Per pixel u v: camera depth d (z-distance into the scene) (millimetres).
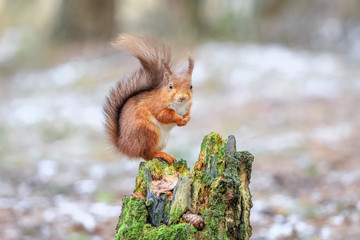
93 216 8875
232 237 4598
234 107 17547
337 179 10398
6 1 34500
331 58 24734
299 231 8000
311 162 11602
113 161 12609
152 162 4887
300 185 10320
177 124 5066
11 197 9977
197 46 27609
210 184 4613
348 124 14656
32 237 8055
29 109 18297
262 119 15797
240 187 4762
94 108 18156
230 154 4781
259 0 29969
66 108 18375
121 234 4562
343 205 8969
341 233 7840
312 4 28828
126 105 5156
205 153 4766
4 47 29875
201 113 17125
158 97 5035
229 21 30172
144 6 33031
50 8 32469
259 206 9125
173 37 29531
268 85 20406
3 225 8523
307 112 16234
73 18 31516
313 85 19969
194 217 4500
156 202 4621
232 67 23109
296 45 27922
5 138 14656
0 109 18516
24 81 23438
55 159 12734
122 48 5188
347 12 27641
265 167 11539
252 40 29312
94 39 31469
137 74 5234
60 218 8797
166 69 5090
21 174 11492
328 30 27438
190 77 5121
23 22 34062
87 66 25281
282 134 14188
